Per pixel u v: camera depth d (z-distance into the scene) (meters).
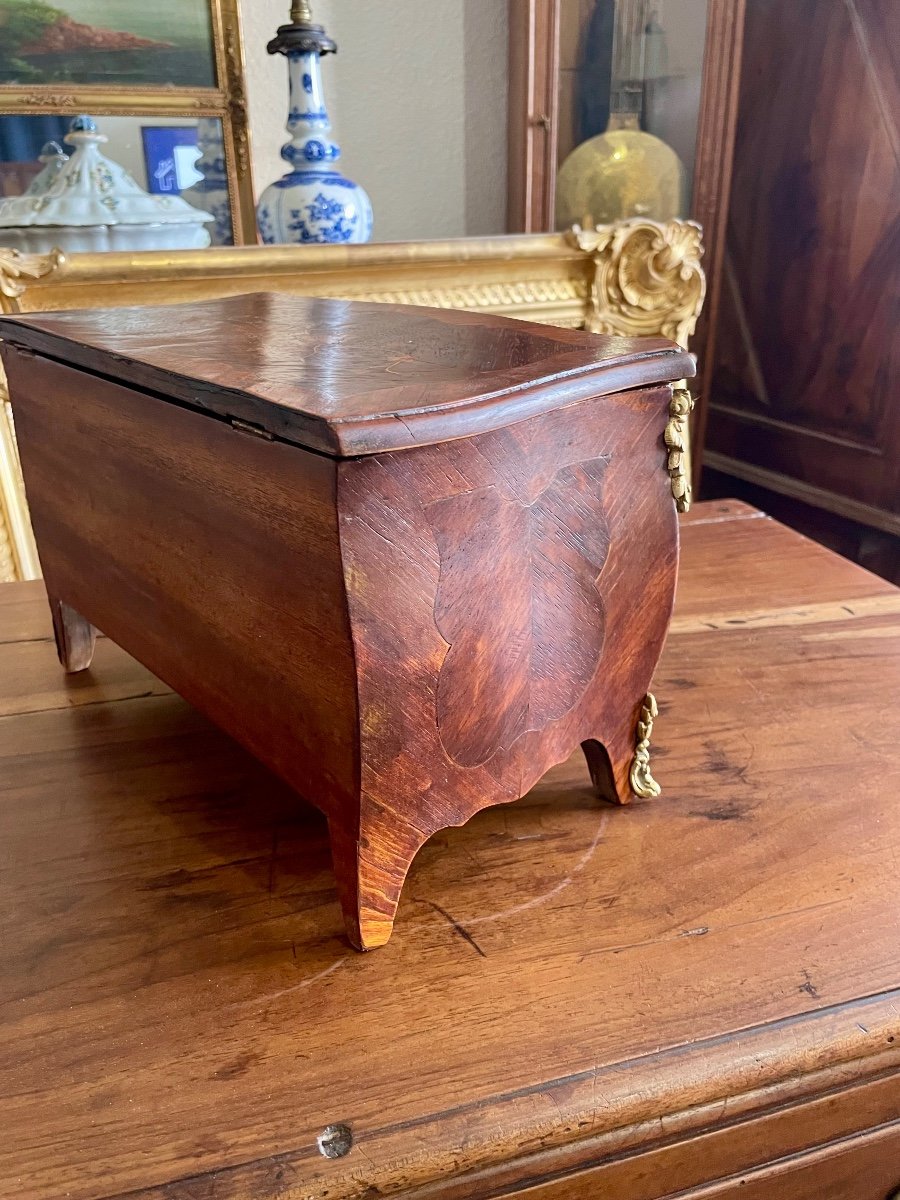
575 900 0.57
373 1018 0.49
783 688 0.80
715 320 1.54
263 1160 0.42
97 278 1.03
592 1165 0.45
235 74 1.30
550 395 0.49
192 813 0.66
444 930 0.55
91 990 0.51
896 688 0.79
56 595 0.81
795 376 1.63
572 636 0.56
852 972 0.51
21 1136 0.43
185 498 0.56
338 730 0.49
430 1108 0.44
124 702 0.81
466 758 0.53
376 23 1.49
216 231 1.38
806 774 0.68
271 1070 0.46
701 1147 0.47
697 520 1.19
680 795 0.67
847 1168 0.52
